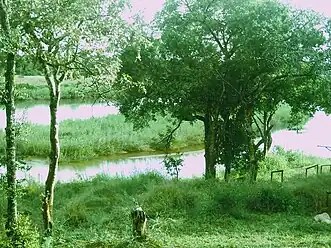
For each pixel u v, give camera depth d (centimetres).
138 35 1282
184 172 2842
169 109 2305
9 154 1132
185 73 2134
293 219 1555
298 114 2645
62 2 1178
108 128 3806
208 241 1252
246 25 2025
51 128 1348
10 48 1079
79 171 2845
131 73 2111
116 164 3097
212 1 2134
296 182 1947
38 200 1769
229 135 2336
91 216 1579
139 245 1105
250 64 2089
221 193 1705
